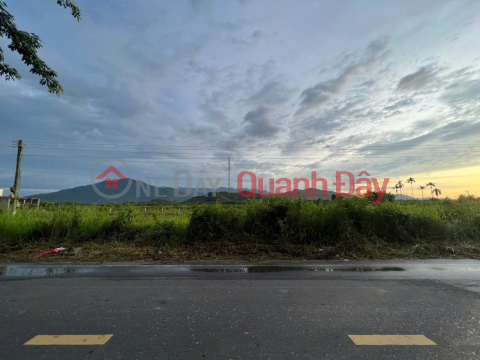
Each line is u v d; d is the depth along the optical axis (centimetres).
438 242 820
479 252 738
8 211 971
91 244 817
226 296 392
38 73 805
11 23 722
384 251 744
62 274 520
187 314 329
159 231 878
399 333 281
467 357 238
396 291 416
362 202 935
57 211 943
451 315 326
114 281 472
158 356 239
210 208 902
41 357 238
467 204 1205
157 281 472
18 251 734
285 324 302
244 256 691
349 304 361
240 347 254
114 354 242
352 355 241
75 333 281
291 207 913
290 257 684
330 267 580
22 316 323
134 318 318
